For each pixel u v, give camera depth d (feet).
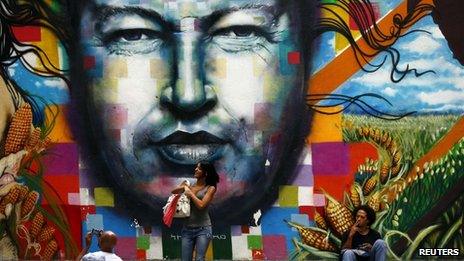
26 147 49.26
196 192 42.27
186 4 48.73
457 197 47.85
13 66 49.29
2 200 49.21
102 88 49.01
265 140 48.52
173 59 48.78
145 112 48.88
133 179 48.93
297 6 48.49
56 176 49.16
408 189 48.03
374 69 48.21
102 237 38.22
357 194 48.14
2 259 49.08
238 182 48.62
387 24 48.24
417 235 47.91
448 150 47.93
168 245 48.73
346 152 48.21
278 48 48.55
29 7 49.26
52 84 49.19
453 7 47.93
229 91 48.65
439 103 48.01
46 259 48.98
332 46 48.42
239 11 48.67
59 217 49.08
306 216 48.32
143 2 48.85
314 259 48.14
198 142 48.67
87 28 49.06
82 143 49.11
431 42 48.03
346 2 48.37
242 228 48.55
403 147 48.03
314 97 48.42
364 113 48.26
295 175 48.42
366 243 41.65
